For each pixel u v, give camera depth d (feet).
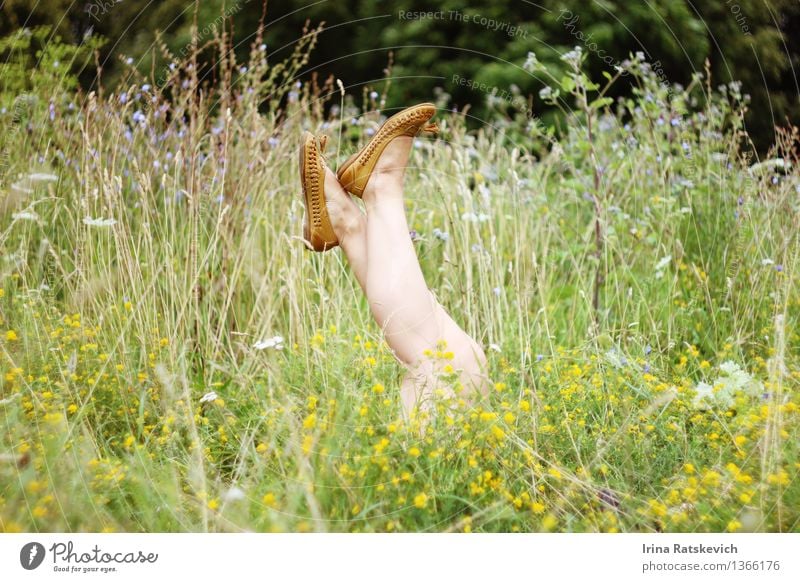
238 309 9.49
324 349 7.78
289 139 10.87
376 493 5.51
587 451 6.62
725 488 5.78
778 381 6.72
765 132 22.98
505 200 12.11
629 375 7.98
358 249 7.29
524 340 9.20
